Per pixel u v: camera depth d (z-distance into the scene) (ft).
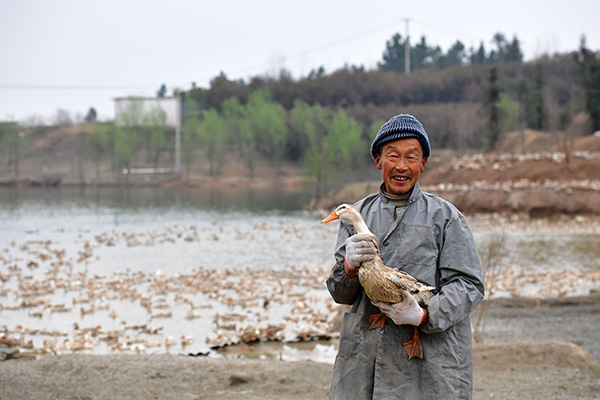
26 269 60.44
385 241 11.49
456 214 11.59
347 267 10.98
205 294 47.80
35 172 299.99
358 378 11.19
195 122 288.51
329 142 203.72
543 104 219.20
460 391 10.97
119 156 275.59
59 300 45.39
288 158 282.36
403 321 10.55
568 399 21.21
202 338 34.81
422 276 11.21
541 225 99.55
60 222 110.52
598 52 274.16
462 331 11.32
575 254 68.80
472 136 231.30
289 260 66.64
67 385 22.12
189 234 92.02
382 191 12.12
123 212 132.67
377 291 10.47
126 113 291.38
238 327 37.27
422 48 490.08
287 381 22.90
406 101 315.17
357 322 11.37
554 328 35.32
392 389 10.88
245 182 250.37
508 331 34.73
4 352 30.94
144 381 22.70
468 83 315.37
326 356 31.04
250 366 24.76
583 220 105.40
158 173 276.82
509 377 23.73
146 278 54.75
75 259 67.10
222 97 353.92
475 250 11.52
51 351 31.73
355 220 11.12
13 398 20.61
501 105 219.00
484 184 124.77
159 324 38.17
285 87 338.34
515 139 189.47
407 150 11.60
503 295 45.32
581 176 126.11
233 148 301.43
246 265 63.10
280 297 45.62
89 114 520.01
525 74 317.42
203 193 203.10
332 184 174.60
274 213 129.49
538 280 51.98
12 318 39.86
